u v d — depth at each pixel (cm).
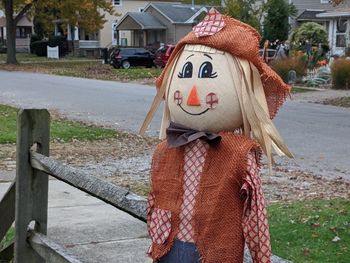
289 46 3694
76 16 4341
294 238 559
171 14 5225
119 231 598
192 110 244
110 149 1130
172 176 251
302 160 1043
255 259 234
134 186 810
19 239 431
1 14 6756
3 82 2759
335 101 2088
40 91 2336
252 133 242
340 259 507
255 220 232
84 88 2525
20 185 429
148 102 1992
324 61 2969
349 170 963
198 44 248
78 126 1380
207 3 5466
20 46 6812
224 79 240
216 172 241
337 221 613
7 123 1360
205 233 240
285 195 769
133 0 6200
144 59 3950
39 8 4400
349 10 3984
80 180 349
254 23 3809
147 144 1198
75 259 361
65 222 625
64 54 5869
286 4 4119
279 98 248
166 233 249
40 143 434
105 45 6084
